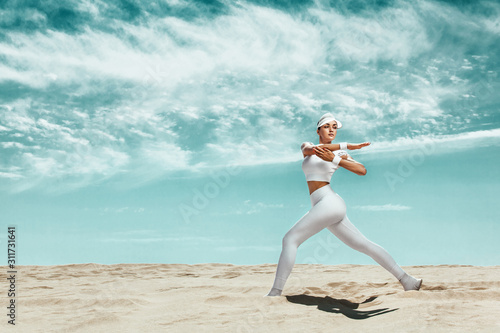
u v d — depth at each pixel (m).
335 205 4.29
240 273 8.55
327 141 4.76
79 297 4.77
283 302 4.05
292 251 4.27
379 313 3.47
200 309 3.92
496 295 4.06
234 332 3.12
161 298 4.74
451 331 2.78
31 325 3.53
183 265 10.37
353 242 4.42
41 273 8.57
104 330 3.31
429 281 5.93
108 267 9.84
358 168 4.37
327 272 8.59
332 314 3.54
